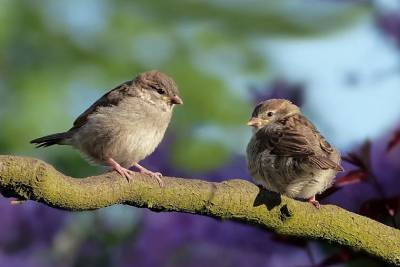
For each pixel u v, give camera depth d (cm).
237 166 1296
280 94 1099
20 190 715
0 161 708
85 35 1395
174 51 1379
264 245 1241
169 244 1305
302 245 891
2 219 1334
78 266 1362
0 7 1365
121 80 1373
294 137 960
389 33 1111
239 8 1366
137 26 1388
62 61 1372
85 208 743
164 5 1395
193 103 1331
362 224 831
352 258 870
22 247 1348
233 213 796
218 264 1283
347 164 1052
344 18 1295
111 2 1410
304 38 1307
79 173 1327
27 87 1337
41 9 1395
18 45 1370
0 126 1321
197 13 1376
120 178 758
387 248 834
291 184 962
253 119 1066
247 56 1358
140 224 1349
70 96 1358
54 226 1352
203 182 788
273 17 1350
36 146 1309
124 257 1352
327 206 826
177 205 780
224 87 1350
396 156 1057
